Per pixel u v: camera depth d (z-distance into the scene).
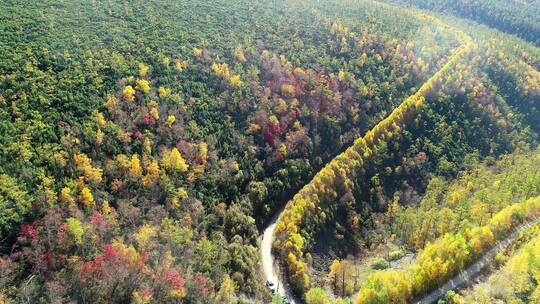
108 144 139.88
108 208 124.12
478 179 185.50
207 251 127.69
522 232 135.50
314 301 122.19
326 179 167.50
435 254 127.12
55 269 108.38
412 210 171.50
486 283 118.69
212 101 176.25
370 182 180.25
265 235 155.50
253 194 159.00
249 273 130.88
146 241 120.19
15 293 100.31
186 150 152.88
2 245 108.19
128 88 156.00
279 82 196.88
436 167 196.75
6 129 127.88
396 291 115.06
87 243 113.94
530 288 110.56
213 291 117.25
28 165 123.00
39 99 141.00
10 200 114.56
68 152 131.12
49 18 181.50
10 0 185.12
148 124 153.50
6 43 158.12
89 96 151.00
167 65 179.25
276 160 173.38
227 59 198.62
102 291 105.94
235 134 171.25
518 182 176.12
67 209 119.44
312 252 149.62
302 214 153.25
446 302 112.31
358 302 115.12
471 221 154.00
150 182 138.00
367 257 157.25
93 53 170.50
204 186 150.12
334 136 196.62
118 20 199.38
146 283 110.56
